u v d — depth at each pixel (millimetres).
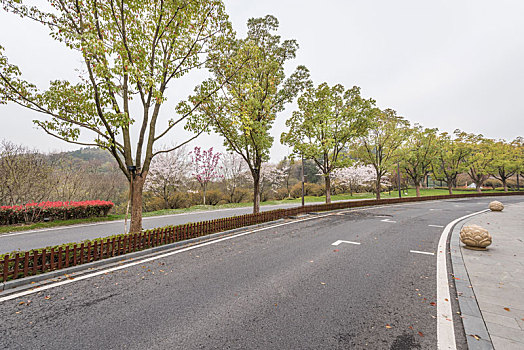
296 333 2863
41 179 15672
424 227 10227
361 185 37156
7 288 4008
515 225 10227
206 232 8383
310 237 8297
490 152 37625
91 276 4637
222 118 10414
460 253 6211
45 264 4625
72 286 4168
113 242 5707
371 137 23766
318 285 4270
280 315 3266
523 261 5461
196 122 8344
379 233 8992
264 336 2795
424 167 34219
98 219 13094
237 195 27359
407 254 6230
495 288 4043
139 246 6281
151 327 2973
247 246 7039
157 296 3816
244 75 9391
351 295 3885
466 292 3914
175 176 22938
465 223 11172
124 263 5434
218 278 4574
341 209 17875
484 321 3064
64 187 18859
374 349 2578
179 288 4121
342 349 2572
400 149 27750
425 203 23922
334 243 7414
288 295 3873
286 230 9617
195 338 2750
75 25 6242
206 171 22750
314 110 16578
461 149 36375
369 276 4703
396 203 23625
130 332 2865
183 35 7617
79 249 5141
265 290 4062
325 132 16125
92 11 6227
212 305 3535
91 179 23797
